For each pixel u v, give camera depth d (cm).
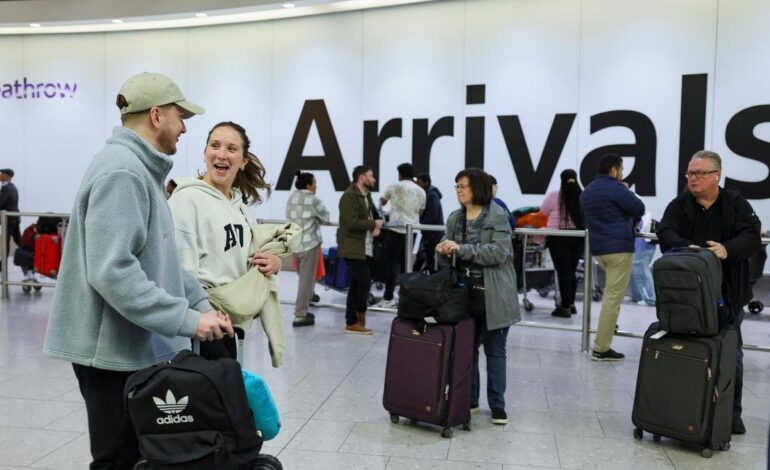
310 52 962
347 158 945
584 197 487
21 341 537
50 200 1134
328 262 721
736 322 341
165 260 177
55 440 321
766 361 500
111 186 160
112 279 155
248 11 927
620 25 778
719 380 310
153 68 1066
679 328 316
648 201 773
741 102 726
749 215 337
